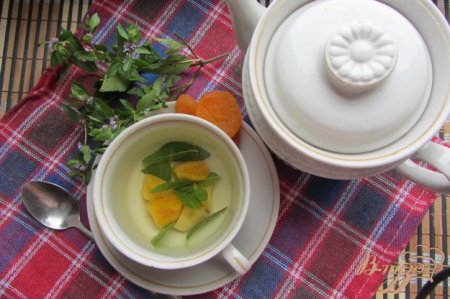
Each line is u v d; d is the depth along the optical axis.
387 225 0.43
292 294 0.43
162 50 0.45
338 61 0.29
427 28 0.32
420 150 0.33
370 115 0.31
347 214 0.43
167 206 0.41
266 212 0.41
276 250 0.43
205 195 0.41
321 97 0.31
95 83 0.43
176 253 0.39
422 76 0.31
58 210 0.43
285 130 0.32
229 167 0.41
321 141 0.32
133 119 0.41
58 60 0.41
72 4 0.47
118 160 0.39
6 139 0.43
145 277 0.41
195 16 0.45
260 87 0.32
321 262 0.43
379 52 0.29
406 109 0.31
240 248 0.41
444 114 0.31
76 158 0.42
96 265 0.43
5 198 0.43
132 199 0.42
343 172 0.33
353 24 0.29
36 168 0.43
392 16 0.31
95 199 0.37
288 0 0.32
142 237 0.41
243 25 0.35
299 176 0.44
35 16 0.47
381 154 0.32
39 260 0.43
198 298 0.43
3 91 0.46
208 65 0.45
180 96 0.41
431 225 0.44
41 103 0.44
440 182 0.36
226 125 0.41
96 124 0.41
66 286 0.43
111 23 0.45
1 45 0.46
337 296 0.43
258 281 0.43
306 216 0.43
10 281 0.42
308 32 0.31
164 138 0.41
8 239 0.43
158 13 0.45
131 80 0.42
